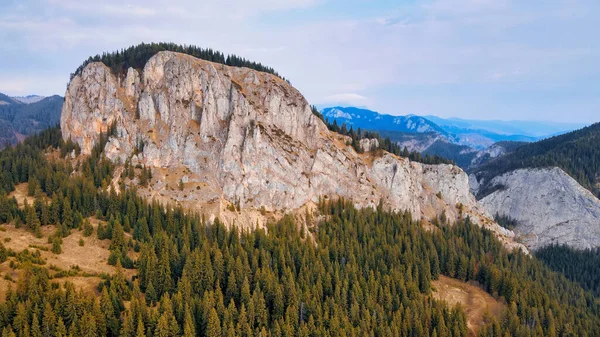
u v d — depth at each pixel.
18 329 107.94
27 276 120.62
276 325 130.38
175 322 118.94
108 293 126.56
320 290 154.12
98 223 169.38
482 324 167.38
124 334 114.19
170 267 145.75
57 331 108.44
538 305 180.00
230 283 144.00
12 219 160.38
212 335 121.12
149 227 171.75
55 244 147.00
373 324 145.50
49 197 180.38
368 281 167.00
